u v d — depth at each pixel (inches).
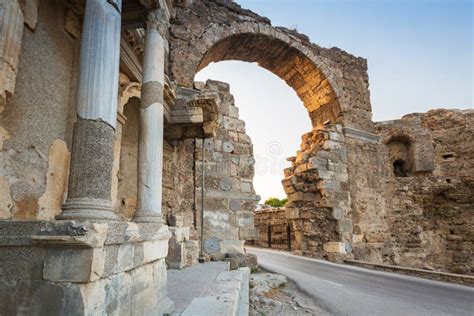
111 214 128.1
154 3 226.1
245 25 585.3
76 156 132.1
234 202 476.4
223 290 228.5
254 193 492.1
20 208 183.5
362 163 684.7
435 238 727.7
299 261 576.4
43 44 209.5
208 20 549.3
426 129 768.3
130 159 367.2
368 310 263.3
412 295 324.8
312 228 650.8
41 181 201.6
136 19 240.4
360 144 693.3
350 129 684.7
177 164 458.3
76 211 121.4
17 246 103.0
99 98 139.3
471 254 699.4
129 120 367.9
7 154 176.2
